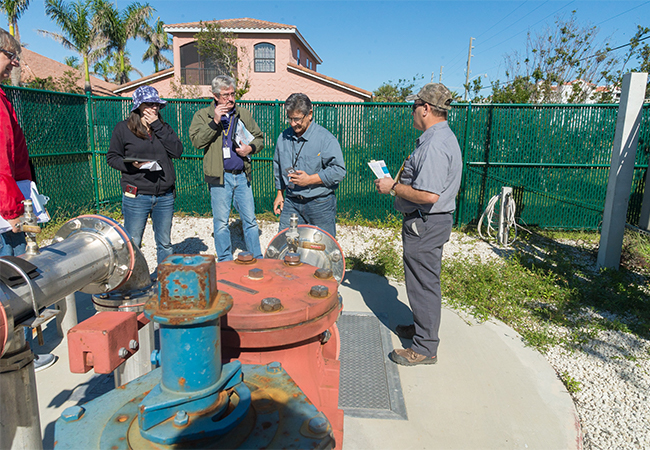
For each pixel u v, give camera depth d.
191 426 0.98
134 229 4.03
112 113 7.79
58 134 7.09
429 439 2.49
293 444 0.97
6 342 1.24
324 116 7.43
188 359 1.00
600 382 3.24
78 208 7.62
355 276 5.29
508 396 2.95
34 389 1.49
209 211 7.86
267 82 24.81
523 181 7.50
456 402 2.85
